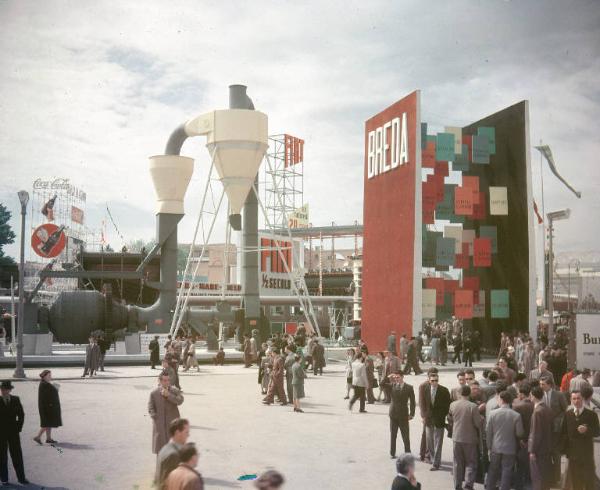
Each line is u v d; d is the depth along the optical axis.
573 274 45.16
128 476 12.35
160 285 46.56
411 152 38.25
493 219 46.00
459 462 11.50
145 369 35.06
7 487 11.59
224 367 37.19
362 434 16.66
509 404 10.81
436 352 36.75
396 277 39.72
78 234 66.81
